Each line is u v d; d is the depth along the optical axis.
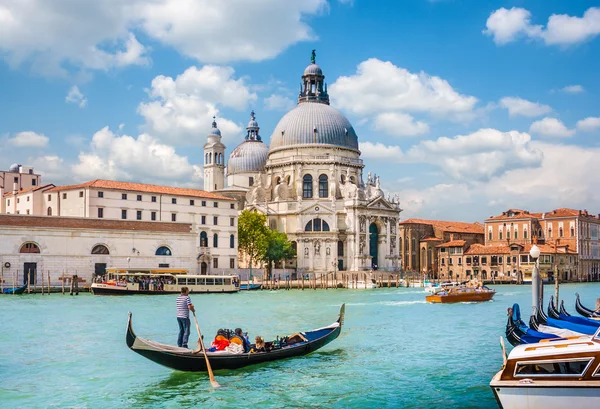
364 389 27.64
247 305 71.12
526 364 20.66
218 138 157.38
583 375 19.92
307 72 161.12
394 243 148.38
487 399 25.91
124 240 96.06
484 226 186.38
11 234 85.69
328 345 39.00
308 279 129.12
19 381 29.16
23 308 63.19
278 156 151.62
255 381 29.08
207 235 117.62
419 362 33.44
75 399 26.14
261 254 127.88
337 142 149.88
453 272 160.25
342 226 140.38
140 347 27.59
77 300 74.50
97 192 102.50
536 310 36.28
